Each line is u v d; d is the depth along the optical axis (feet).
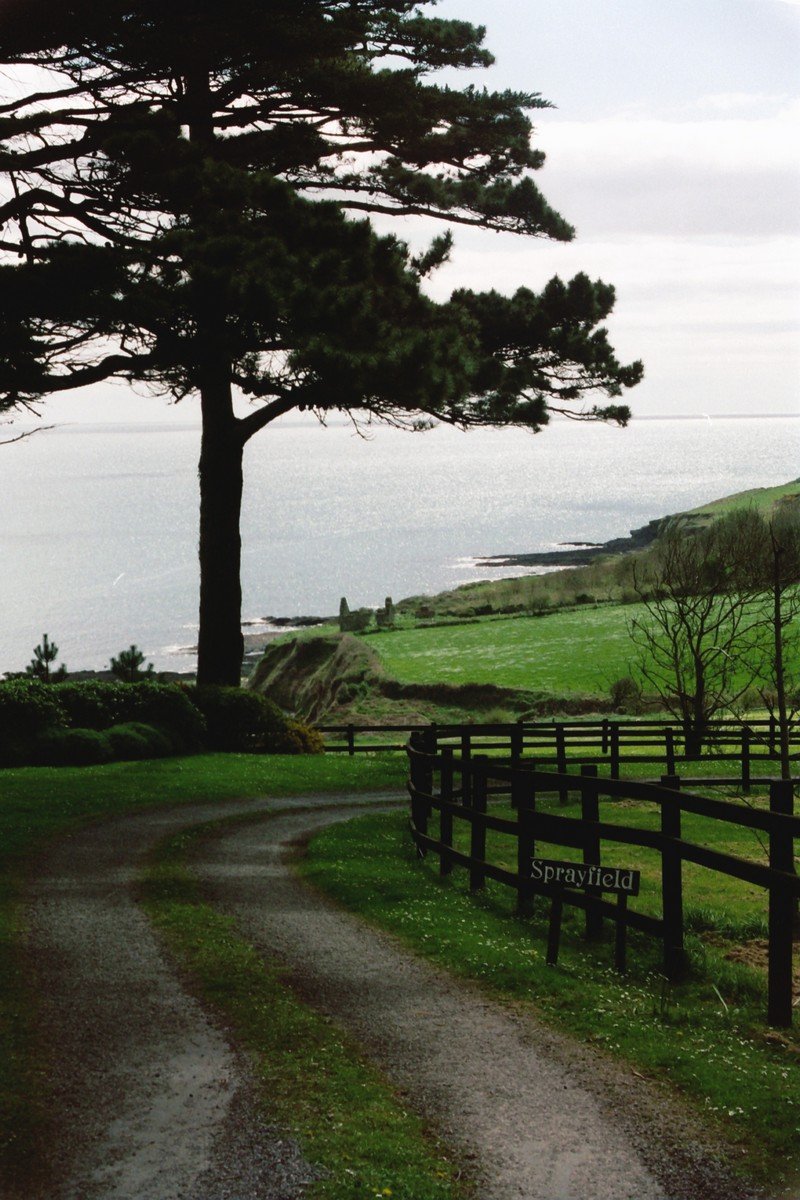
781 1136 19.06
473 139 91.09
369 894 38.27
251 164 85.30
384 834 52.54
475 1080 21.71
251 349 66.28
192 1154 18.56
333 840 49.73
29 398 67.56
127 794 62.80
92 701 80.74
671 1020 25.07
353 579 427.74
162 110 66.85
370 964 29.84
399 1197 17.07
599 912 30.35
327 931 33.47
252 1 55.88
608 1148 18.80
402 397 68.69
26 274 58.39
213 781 69.26
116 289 60.39
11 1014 25.20
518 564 458.91
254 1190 17.37
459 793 58.75
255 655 265.54
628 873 28.48
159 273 63.57
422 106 84.17
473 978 28.48
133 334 64.39
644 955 30.94
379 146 91.20
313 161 87.92
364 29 66.54
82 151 63.31
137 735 79.87
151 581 435.53
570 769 81.30
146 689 83.82
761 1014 25.50
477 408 83.87
